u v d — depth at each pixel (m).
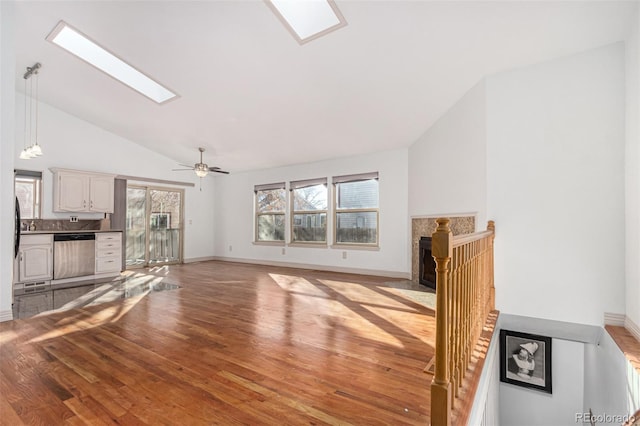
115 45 3.37
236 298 4.05
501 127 3.20
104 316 3.29
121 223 6.28
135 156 6.60
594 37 2.63
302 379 1.96
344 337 2.67
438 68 3.26
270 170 7.29
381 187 5.68
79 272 5.20
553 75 2.96
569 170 2.87
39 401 1.71
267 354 2.33
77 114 5.61
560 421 2.98
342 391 1.82
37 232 4.77
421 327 2.92
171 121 5.30
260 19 2.87
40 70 4.25
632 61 2.47
